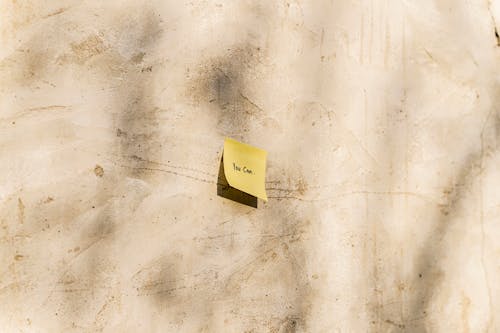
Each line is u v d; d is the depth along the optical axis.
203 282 1.26
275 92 1.33
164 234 1.22
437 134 1.51
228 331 1.29
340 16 1.40
